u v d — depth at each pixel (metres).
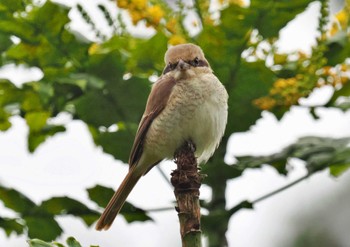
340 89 10.69
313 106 10.80
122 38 10.77
